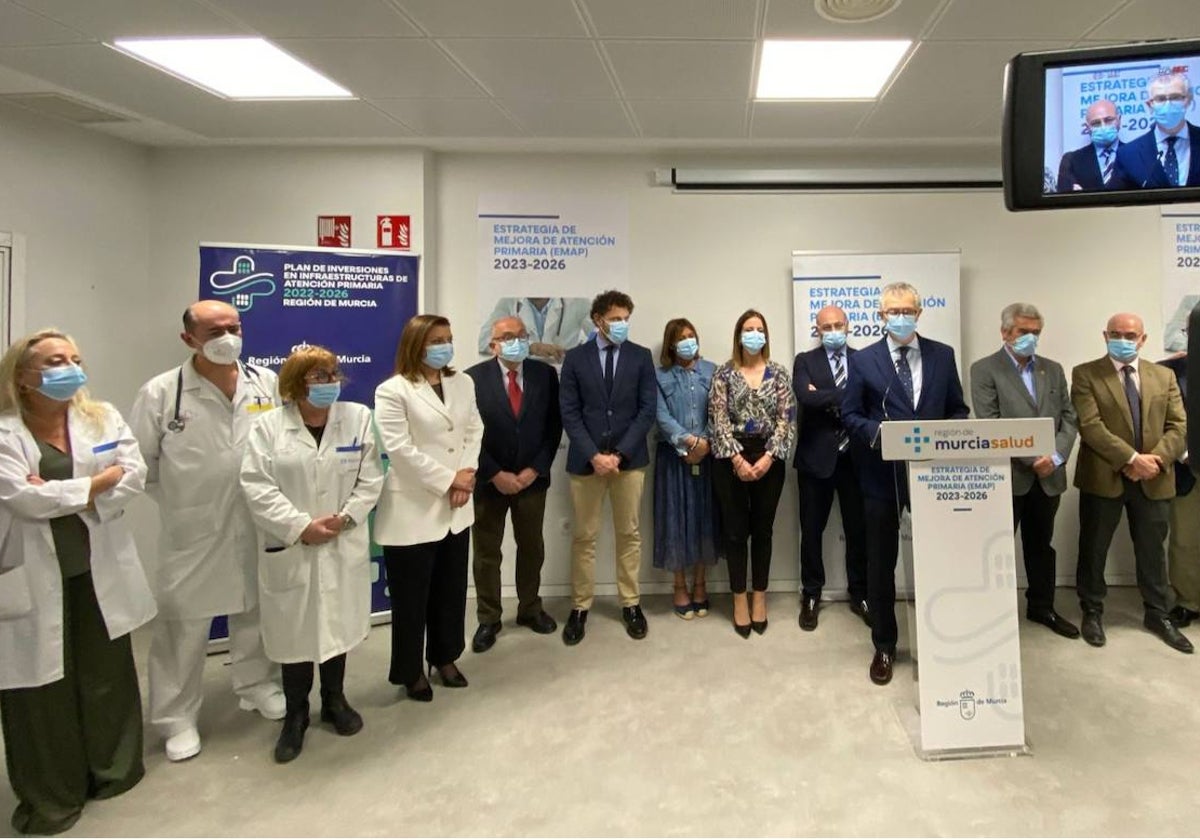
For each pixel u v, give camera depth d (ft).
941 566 7.04
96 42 8.05
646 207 12.44
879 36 7.94
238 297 10.27
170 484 7.31
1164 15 7.48
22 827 6.08
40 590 5.89
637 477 10.44
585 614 10.44
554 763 7.03
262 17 7.48
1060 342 12.40
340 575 7.37
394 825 6.10
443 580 8.62
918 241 12.42
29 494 5.69
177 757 7.19
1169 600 10.26
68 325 10.61
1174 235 12.16
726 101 9.91
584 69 8.82
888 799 6.32
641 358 10.68
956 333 11.88
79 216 10.74
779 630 10.58
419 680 8.41
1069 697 8.20
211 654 10.13
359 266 10.92
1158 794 6.33
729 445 10.23
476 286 12.40
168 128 10.89
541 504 10.64
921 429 6.96
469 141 11.67
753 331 10.73
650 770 6.87
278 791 6.64
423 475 7.90
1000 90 9.61
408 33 7.85
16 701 5.98
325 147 11.87
